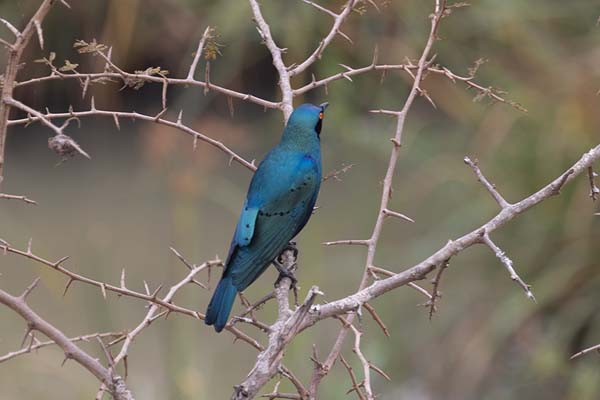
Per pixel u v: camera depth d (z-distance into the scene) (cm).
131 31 1496
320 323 1280
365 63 1480
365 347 1220
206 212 1489
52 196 1505
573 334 1213
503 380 1238
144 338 1216
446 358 1255
